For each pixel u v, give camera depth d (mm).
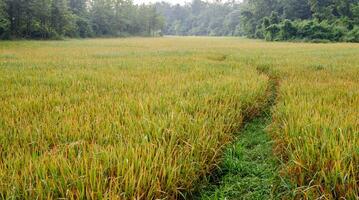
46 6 51781
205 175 4246
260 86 8344
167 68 12492
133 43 43031
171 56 19359
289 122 5152
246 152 5270
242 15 84000
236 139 5617
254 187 4184
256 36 74438
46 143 4207
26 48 27500
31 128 4703
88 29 73438
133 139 4285
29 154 3703
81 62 14945
